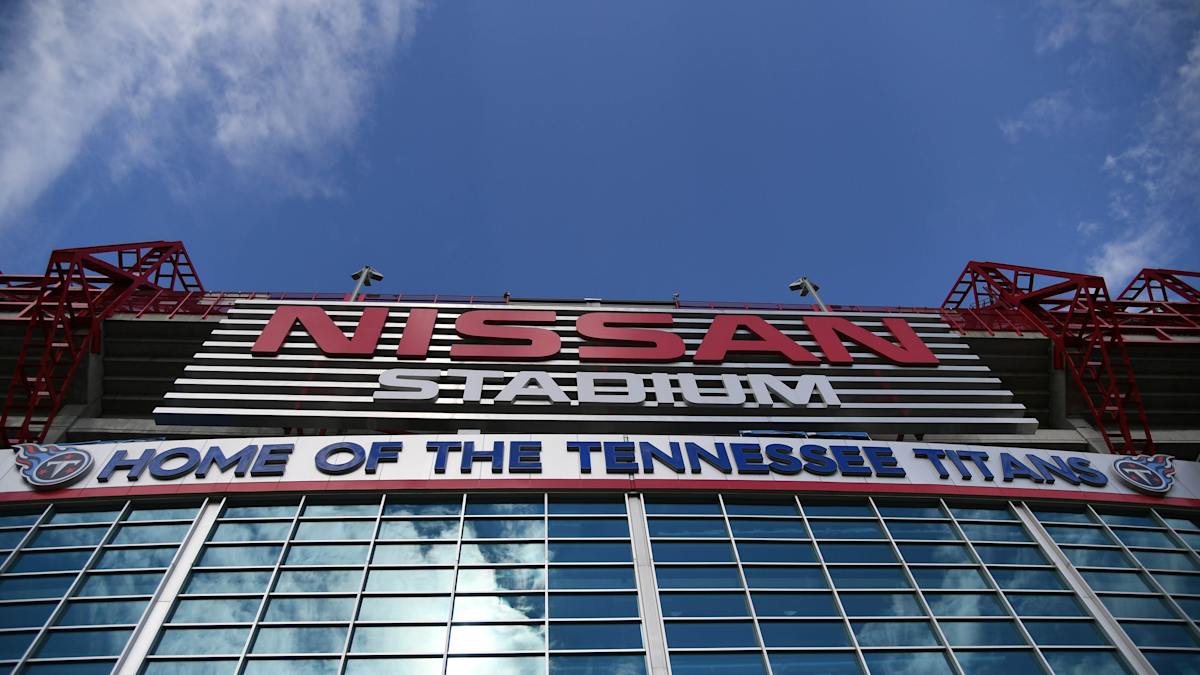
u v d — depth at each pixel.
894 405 39.19
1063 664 21.67
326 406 37.34
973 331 46.34
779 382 39.50
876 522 26.56
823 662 21.00
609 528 25.36
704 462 28.12
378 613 21.75
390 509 25.78
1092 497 28.22
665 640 21.20
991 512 27.58
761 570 24.02
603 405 37.66
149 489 25.81
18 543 24.03
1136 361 45.59
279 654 20.41
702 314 45.12
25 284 44.06
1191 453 42.78
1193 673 21.72
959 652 21.69
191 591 22.47
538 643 21.08
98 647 20.56
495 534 24.84
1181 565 25.75
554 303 47.00
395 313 42.88
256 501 25.92
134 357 41.53
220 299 45.62
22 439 34.12
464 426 36.69
